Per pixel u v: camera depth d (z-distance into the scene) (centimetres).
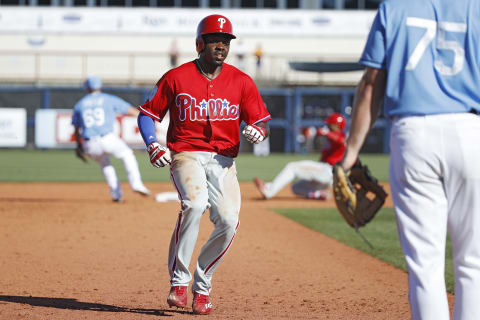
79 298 1808
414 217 1009
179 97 1578
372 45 1041
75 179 6425
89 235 2989
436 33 1024
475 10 1026
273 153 12388
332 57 12456
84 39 12375
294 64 12119
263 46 12494
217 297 1858
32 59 12138
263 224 3466
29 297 1809
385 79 1055
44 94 11681
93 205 4172
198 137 1594
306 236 3089
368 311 1683
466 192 992
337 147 4562
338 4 12644
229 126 1603
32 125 11656
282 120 12325
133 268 2270
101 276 2133
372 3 12712
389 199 4812
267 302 1792
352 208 1110
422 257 1003
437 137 990
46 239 2870
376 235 3155
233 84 1599
